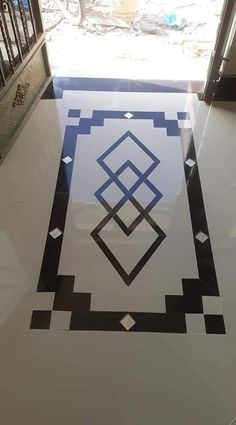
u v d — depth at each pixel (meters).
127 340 1.30
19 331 1.32
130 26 2.96
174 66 2.50
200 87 2.30
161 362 1.26
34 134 2.00
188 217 1.66
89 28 2.92
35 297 1.40
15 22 1.84
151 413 1.16
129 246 1.56
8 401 1.17
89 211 1.68
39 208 1.68
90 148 1.94
